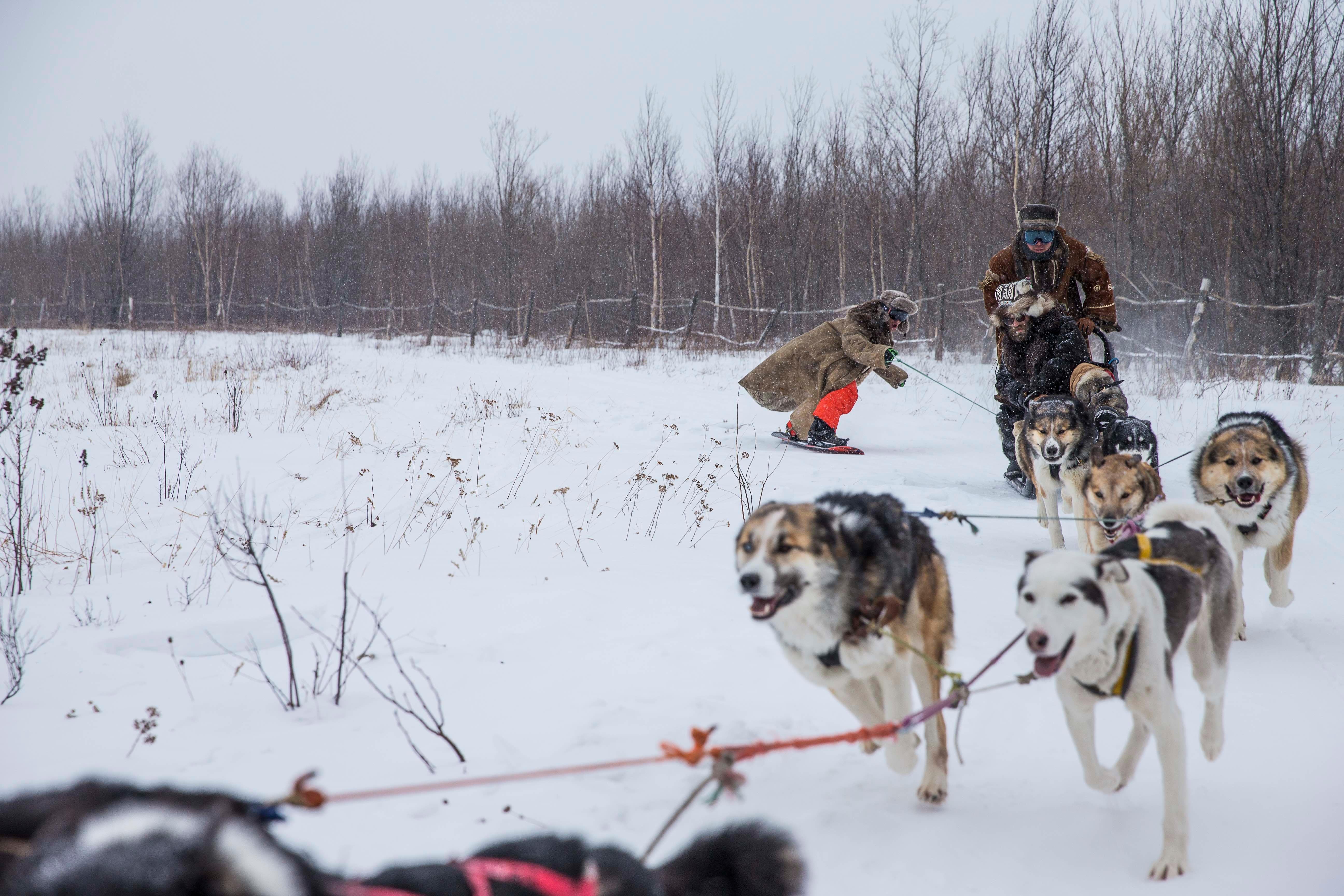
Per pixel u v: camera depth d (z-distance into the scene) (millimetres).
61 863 1143
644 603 6113
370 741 4148
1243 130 21406
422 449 11297
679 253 38500
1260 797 3754
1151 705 3420
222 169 50844
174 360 21922
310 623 5414
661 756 3900
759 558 3742
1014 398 9875
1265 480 5891
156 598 6219
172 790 1576
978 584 6684
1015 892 3125
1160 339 22141
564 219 46531
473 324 30109
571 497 9406
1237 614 5750
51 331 36812
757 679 4922
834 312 31250
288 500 9031
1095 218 26188
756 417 14477
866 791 3855
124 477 9680
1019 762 4137
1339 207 20859
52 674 4898
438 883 1601
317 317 46844
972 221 29453
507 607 5996
